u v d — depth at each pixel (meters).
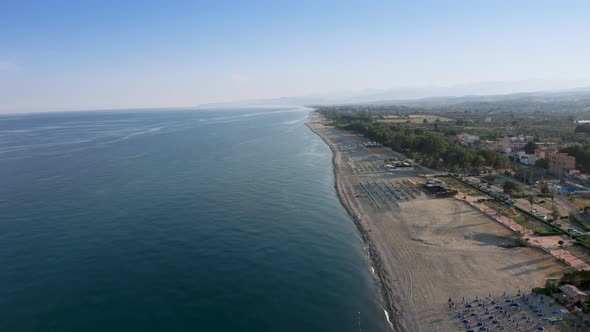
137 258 79.62
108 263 77.38
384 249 86.25
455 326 57.38
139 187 138.25
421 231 95.62
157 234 92.81
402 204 119.50
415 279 72.06
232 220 103.44
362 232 96.94
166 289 67.62
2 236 91.38
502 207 112.31
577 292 60.97
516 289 66.75
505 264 76.38
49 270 74.44
